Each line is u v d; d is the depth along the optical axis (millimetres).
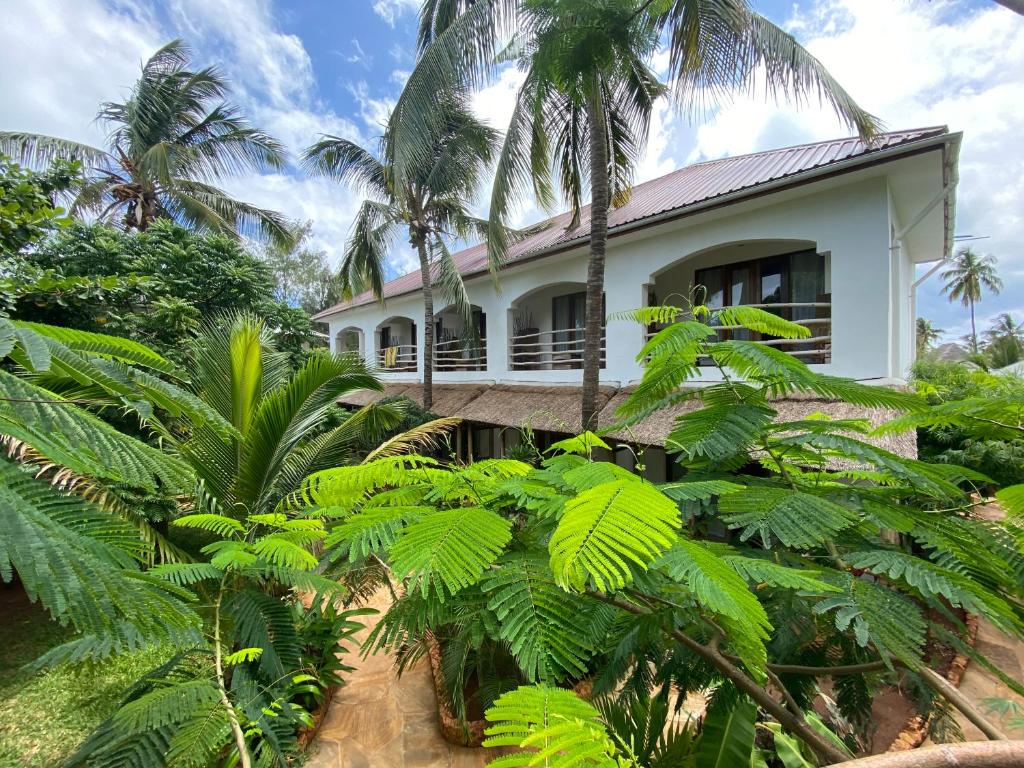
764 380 1729
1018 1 2219
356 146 11930
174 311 7172
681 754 1991
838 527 1246
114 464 1158
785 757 2258
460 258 17891
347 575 3361
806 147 9203
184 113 13703
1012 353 38125
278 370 6770
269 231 14859
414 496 1465
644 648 1857
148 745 1889
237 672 2311
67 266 7441
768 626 948
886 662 1124
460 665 3475
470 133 11133
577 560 762
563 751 692
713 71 6035
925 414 1812
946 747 729
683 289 9992
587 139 8375
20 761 3297
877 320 5992
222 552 2172
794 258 8508
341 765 3449
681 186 10500
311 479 1689
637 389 1970
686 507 1604
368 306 18109
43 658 2197
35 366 1040
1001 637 4406
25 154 11523
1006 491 1478
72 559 958
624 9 5855
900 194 6621
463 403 11781
